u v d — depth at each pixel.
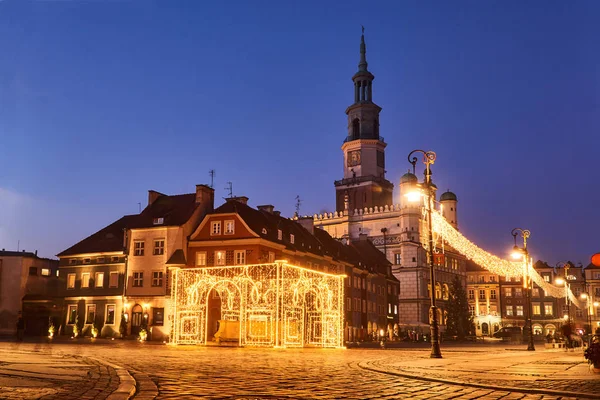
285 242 63.09
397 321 93.06
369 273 81.94
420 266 108.94
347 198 125.44
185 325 49.84
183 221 60.47
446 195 131.12
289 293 48.31
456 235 44.25
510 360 25.83
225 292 54.53
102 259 62.25
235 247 58.16
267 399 11.46
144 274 59.94
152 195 65.19
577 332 79.88
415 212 111.94
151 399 11.04
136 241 61.00
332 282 51.00
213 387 13.37
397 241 113.69
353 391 13.21
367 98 131.75
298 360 25.06
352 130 130.00
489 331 135.62
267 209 68.56
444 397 12.45
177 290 47.25
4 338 54.06
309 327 52.31
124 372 15.93
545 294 134.00
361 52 134.88
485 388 14.29
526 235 44.66
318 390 13.26
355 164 127.50
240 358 25.77
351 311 74.81
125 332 58.66
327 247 74.50
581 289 130.75
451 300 102.69
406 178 113.19
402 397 12.33
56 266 70.06
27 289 65.75
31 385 11.84
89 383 12.83
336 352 36.22
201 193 63.31
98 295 61.47
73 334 60.47
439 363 23.03
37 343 41.03
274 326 44.56
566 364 22.94
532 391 13.52
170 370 17.89
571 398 12.59
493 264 48.28
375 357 28.78
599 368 18.80
